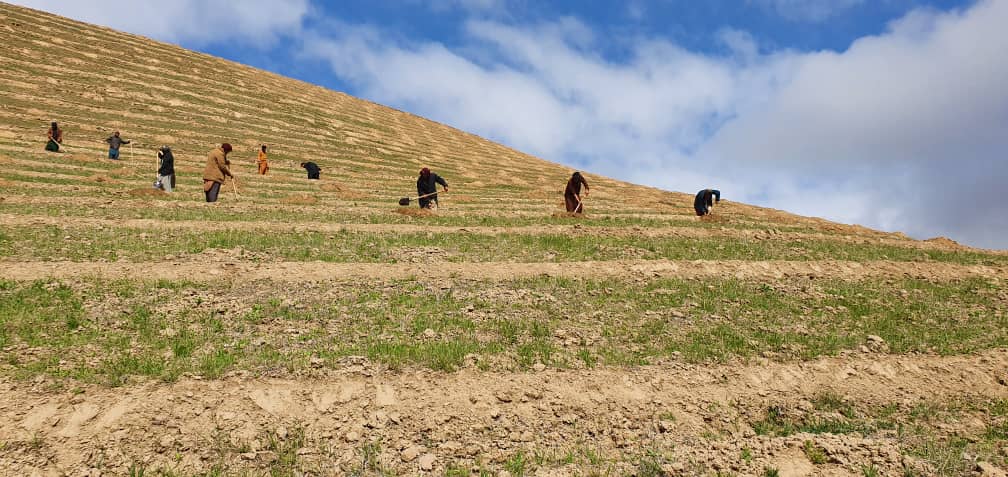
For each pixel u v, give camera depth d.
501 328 9.37
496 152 56.75
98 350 7.55
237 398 6.64
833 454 6.17
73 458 5.52
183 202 18.83
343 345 8.27
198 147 32.69
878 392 8.24
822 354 9.26
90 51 46.50
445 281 11.92
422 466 5.79
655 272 13.60
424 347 8.30
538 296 11.27
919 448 6.55
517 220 19.81
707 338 9.58
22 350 7.33
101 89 38.78
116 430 5.94
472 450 6.15
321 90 63.91
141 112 36.97
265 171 28.45
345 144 42.94
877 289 13.41
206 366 7.26
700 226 20.61
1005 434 7.16
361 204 22.27
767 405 7.66
